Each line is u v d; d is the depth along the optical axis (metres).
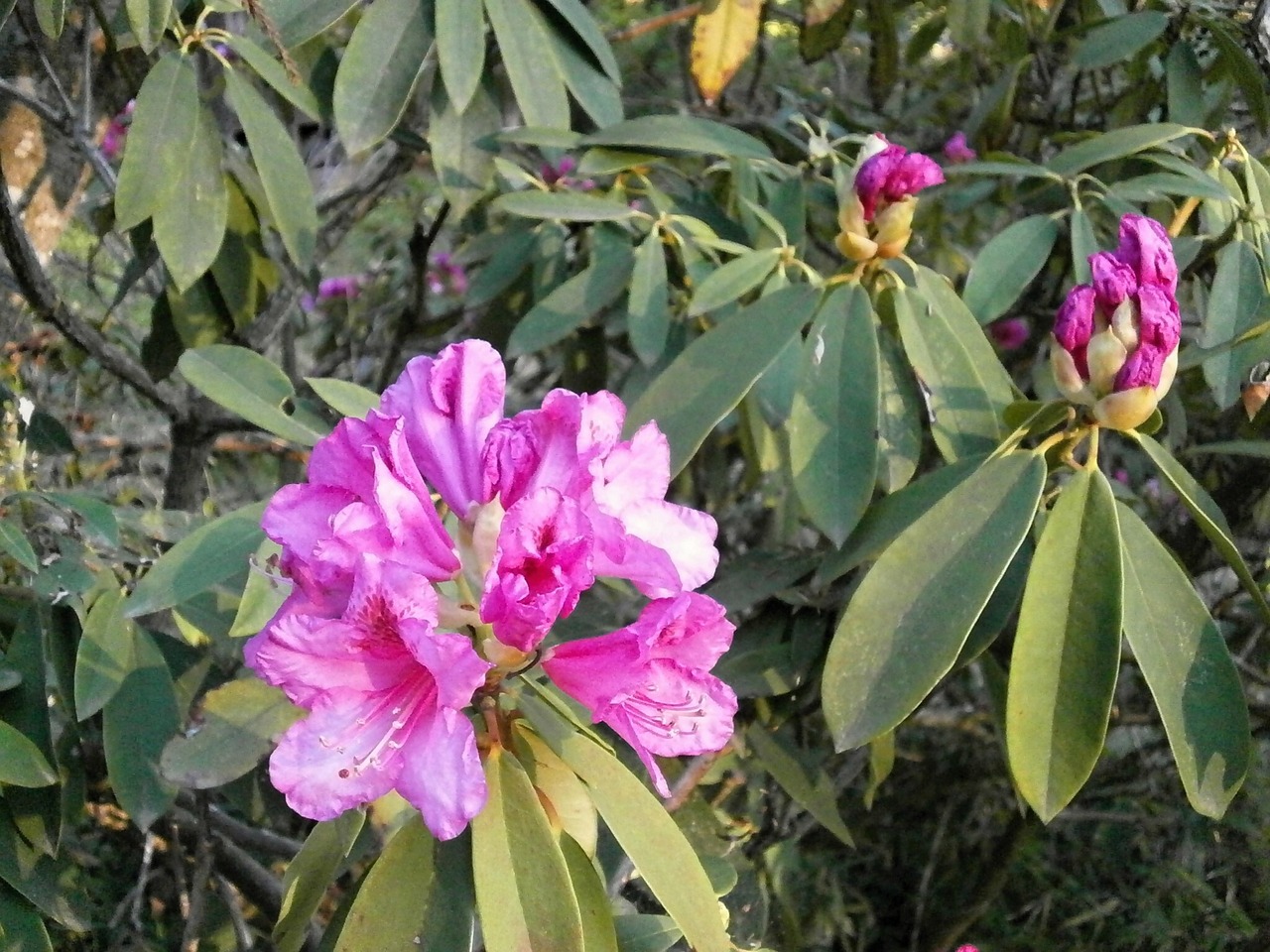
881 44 0.90
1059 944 1.05
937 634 0.49
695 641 0.42
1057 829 1.08
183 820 0.73
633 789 0.43
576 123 0.94
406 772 0.39
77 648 0.57
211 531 0.51
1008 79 0.82
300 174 0.64
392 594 0.38
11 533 0.53
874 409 0.55
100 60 0.81
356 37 0.63
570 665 0.41
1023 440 0.54
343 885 0.90
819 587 0.59
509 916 0.41
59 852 0.59
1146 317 0.48
